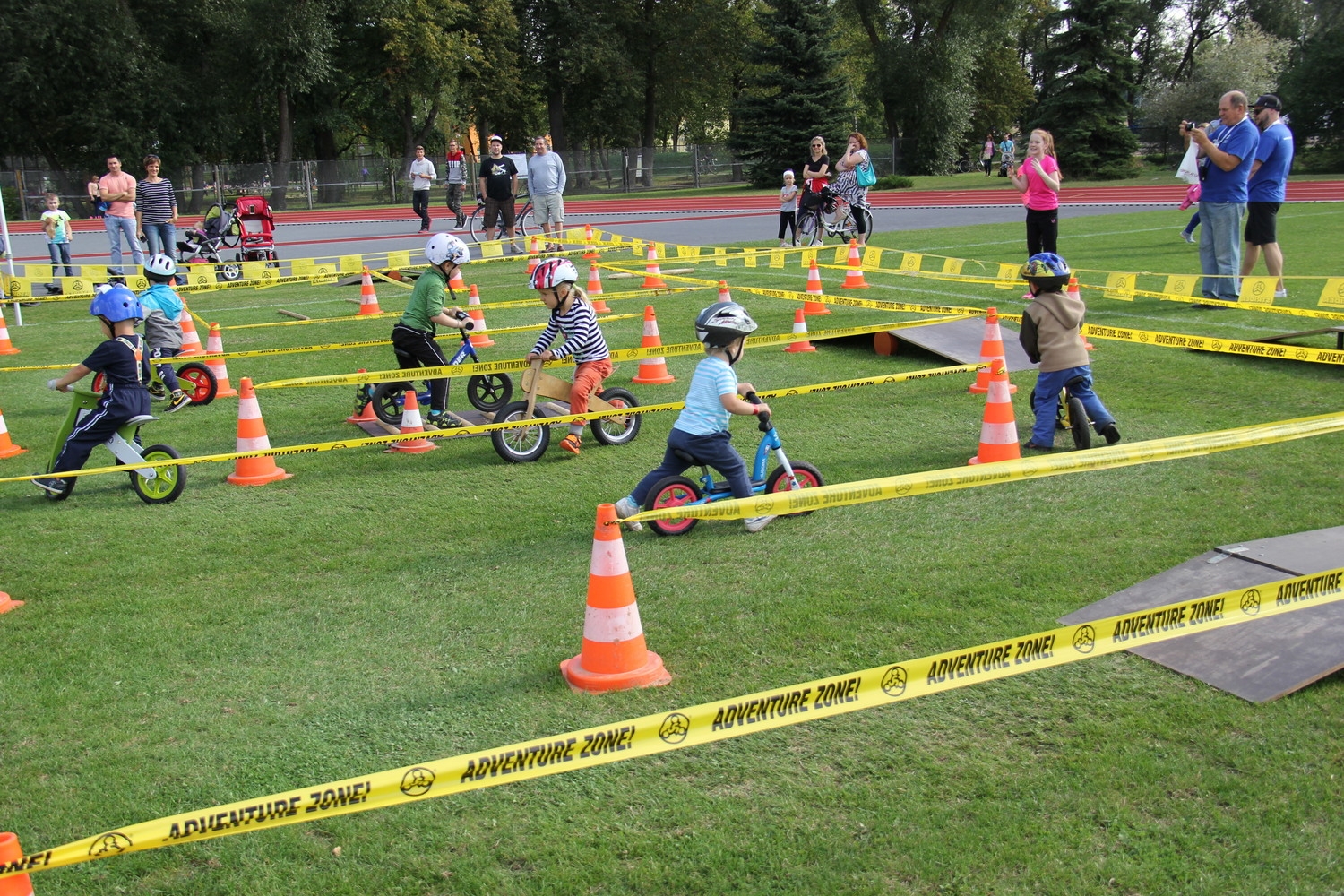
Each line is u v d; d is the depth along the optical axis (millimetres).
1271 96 11023
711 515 3814
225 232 20234
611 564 4082
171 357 9820
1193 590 4484
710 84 60500
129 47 47406
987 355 8570
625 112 59969
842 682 3160
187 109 49562
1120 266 15117
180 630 4805
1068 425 7172
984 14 51344
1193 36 72062
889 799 3328
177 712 4066
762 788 3426
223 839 3305
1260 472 6133
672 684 4098
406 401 7883
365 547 5832
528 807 3389
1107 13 43062
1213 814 3176
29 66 45156
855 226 20281
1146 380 8531
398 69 52062
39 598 5242
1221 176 10922
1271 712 3658
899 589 4852
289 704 4094
